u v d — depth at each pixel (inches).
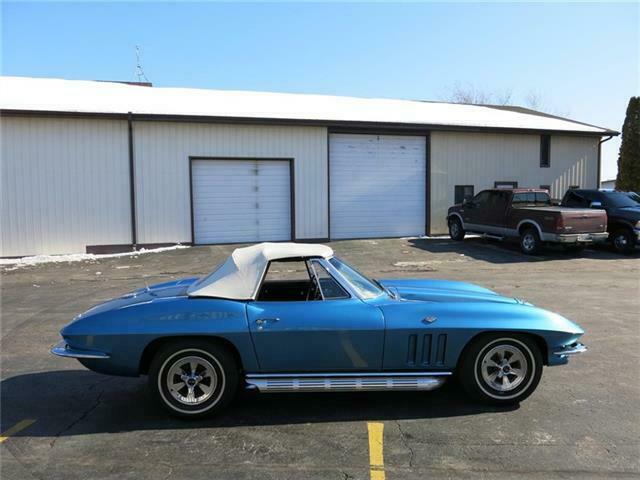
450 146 788.6
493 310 170.4
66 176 615.8
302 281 182.9
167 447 144.6
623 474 128.4
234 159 685.3
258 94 898.7
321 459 136.9
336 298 169.5
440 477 127.3
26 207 604.4
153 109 661.9
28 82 783.1
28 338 265.0
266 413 168.6
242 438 150.1
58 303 356.2
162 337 160.2
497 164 816.9
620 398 179.3
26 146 600.7
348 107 844.0
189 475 129.1
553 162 850.8
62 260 581.0
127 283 443.2
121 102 689.6
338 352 163.3
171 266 537.0
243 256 178.1
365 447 143.6
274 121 681.6
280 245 183.2
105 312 166.9
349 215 749.3
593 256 600.1
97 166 625.9
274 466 133.4
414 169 773.9
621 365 215.8
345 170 742.5
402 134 762.2
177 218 661.9
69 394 187.3
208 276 180.9
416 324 164.4
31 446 145.8
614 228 623.5
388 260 571.8
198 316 161.9
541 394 183.3
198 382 163.9
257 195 698.8
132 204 639.1
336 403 176.7
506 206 631.8
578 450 141.1
